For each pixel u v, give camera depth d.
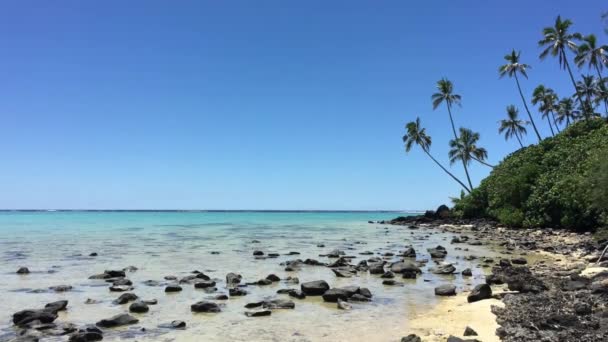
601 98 86.44
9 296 16.88
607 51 70.25
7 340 11.52
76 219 109.25
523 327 11.79
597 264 22.47
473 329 12.16
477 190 71.38
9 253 30.59
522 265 24.59
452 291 17.34
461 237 45.28
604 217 31.30
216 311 14.67
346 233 55.91
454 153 87.31
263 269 24.02
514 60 75.69
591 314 12.70
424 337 11.84
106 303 15.81
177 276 21.47
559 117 99.06
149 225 76.31
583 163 45.38
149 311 14.73
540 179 52.34
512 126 91.81
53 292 17.62
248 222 95.19
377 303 16.00
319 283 17.59
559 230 44.88
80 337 11.44
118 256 29.28
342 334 12.28
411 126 87.88
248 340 11.76
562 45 68.12
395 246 37.75
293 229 65.94
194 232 56.53
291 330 12.66
